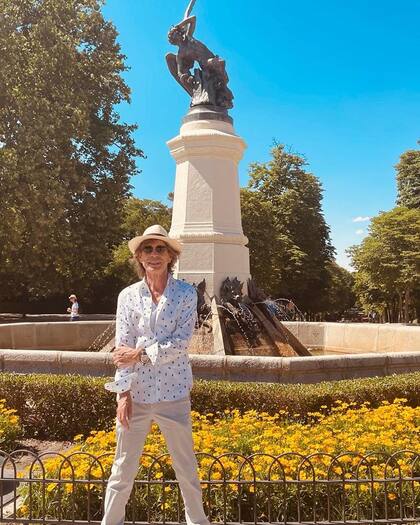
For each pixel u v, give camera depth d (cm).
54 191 2328
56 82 2506
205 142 1077
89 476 396
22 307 3519
